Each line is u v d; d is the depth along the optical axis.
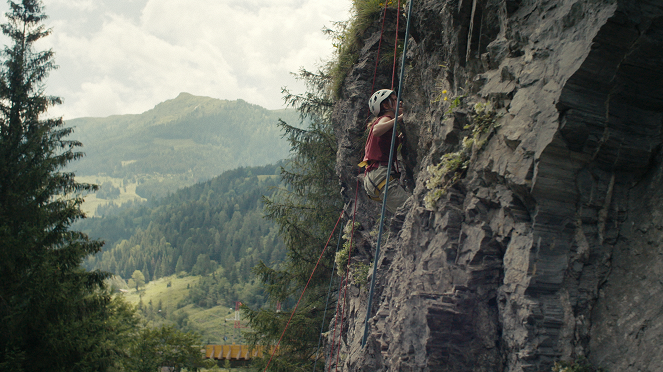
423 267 4.50
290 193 20.11
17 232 14.03
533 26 3.94
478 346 3.90
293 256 18.66
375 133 5.96
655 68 3.28
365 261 9.10
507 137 3.82
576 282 3.41
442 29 5.56
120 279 192.25
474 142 4.28
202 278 188.38
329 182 18.94
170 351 16.45
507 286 3.69
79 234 16.31
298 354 17.28
